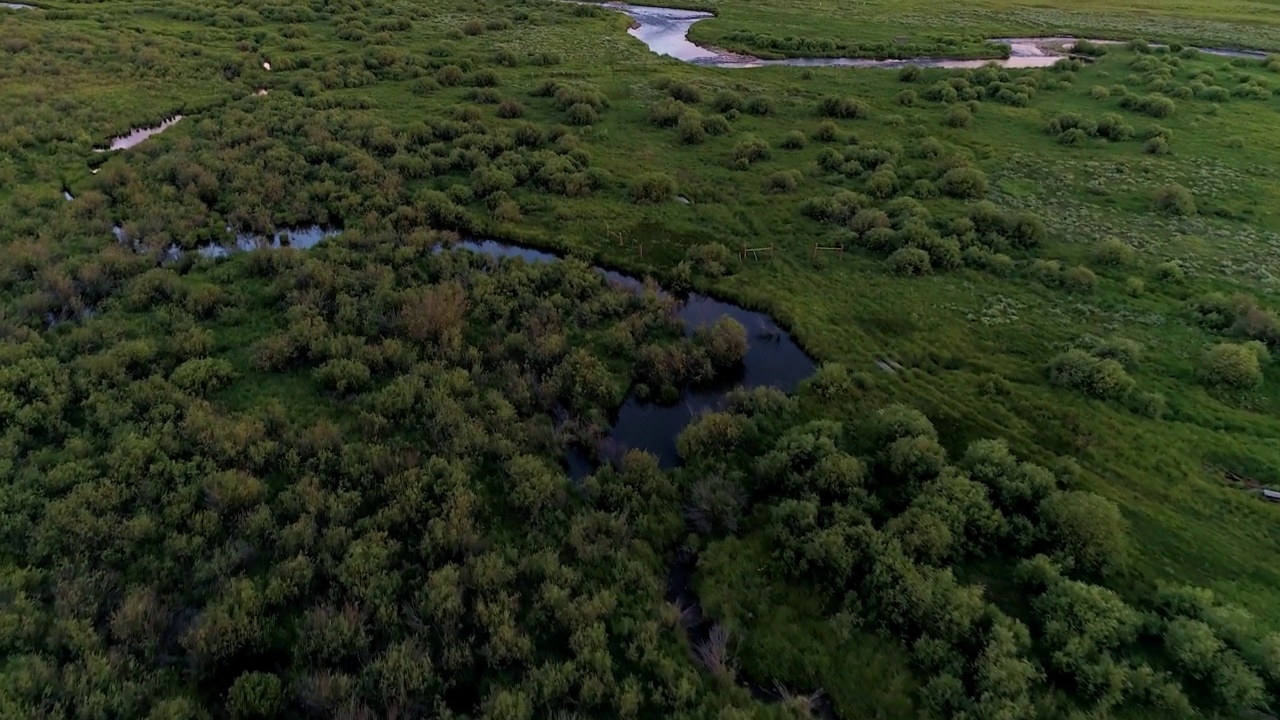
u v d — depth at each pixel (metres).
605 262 41.09
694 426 28.55
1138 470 27.00
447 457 26.94
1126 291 36.84
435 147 51.84
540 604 21.81
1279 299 35.47
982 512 24.20
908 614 21.50
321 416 28.97
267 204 44.97
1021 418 29.66
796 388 31.70
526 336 34.06
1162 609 22.00
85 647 19.27
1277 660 19.69
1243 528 24.70
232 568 22.19
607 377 31.41
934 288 37.69
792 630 21.83
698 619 22.50
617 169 50.78
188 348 31.62
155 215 42.31
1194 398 30.11
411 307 34.50
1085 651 20.28
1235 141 52.22
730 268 40.12
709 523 25.20
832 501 25.61
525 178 49.06
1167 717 19.20
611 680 19.67
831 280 38.72
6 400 27.38
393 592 21.84
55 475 24.42
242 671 19.94
